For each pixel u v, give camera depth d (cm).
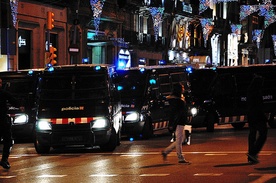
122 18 9112
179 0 11625
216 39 13912
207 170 2533
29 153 3491
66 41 7681
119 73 4509
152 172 2509
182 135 2778
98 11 8106
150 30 10569
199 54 12925
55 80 3519
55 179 2381
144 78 4469
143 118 4297
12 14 6588
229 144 3666
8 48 5400
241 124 5406
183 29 12000
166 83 4700
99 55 8644
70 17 7731
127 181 2275
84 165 2819
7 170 2706
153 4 10462
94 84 3503
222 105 5041
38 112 3453
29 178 2431
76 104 3431
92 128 3391
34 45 7081
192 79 5100
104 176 2425
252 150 2711
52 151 3600
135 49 9838
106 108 3428
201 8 12588
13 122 4316
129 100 4341
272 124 5269
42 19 7194
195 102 4922
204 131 5053
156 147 3619
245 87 5166
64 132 3400
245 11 14838
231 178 2294
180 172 2492
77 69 3541
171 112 2780
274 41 16288
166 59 9675
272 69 5269
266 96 5225
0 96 2731
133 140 4256
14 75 4472
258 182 2189
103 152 3419
